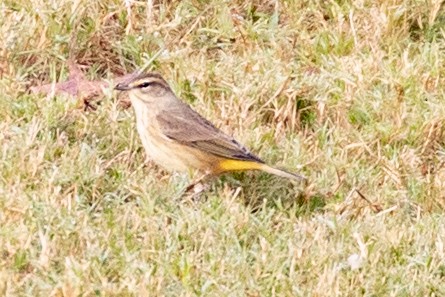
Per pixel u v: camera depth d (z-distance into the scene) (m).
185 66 14.77
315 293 11.18
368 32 15.65
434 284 11.62
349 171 13.46
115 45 15.17
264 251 11.73
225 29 15.58
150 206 12.27
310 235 12.25
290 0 15.98
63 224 11.62
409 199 13.28
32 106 13.59
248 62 14.83
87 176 12.58
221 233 12.02
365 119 14.52
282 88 14.30
